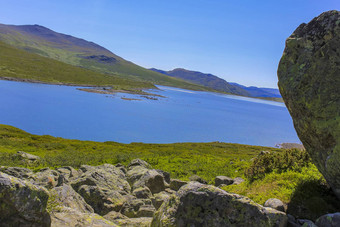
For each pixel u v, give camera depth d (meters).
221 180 19.61
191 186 7.75
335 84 8.26
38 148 44.31
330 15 8.96
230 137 92.50
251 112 199.38
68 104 114.25
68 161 32.53
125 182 16.73
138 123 94.75
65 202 9.64
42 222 6.89
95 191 12.65
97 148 49.31
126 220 10.51
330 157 8.14
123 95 181.38
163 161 36.59
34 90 145.50
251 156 53.00
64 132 70.88
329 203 10.04
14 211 6.34
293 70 9.59
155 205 14.55
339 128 7.81
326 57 8.61
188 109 156.62
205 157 43.66
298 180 12.05
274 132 112.00
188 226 7.11
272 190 11.88
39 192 6.91
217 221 6.94
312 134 8.85
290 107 9.86
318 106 8.46
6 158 29.34
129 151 48.19
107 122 89.56
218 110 178.38
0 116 77.94
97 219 8.38
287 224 7.60
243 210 6.94
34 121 77.75
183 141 78.88
